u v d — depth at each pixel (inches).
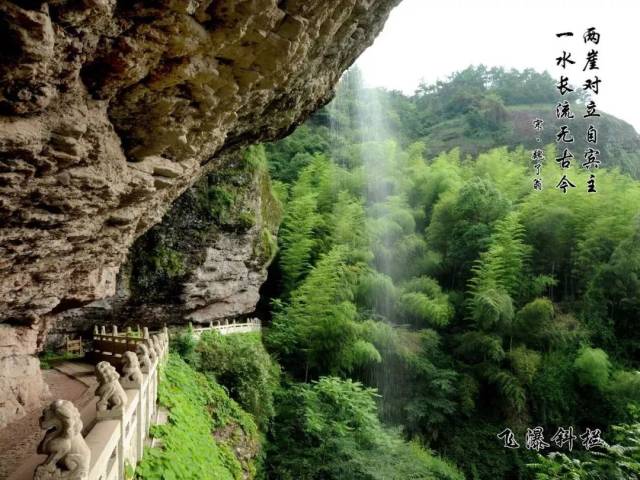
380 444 496.7
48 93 117.5
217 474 262.4
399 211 842.2
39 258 181.8
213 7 131.3
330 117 1199.6
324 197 863.1
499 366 672.4
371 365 660.1
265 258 609.6
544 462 340.2
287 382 586.9
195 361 448.1
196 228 498.0
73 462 104.7
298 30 157.4
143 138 170.4
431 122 1590.8
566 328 701.9
